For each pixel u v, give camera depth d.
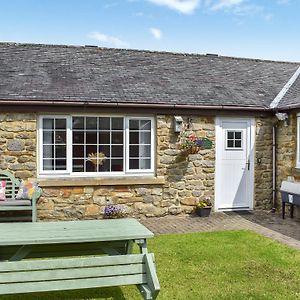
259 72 12.44
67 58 11.00
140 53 12.12
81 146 9.20
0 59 10.26
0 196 8.29
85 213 9.17
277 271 5.63
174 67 11.65
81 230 5.04
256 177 10.47
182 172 9.79
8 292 3.95
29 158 8.84
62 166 9.09
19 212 8.73
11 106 8.55
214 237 7.52
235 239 7.36
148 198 9.57
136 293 4.93
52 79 9.60
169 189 9.70
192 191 9.89
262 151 10.48
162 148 9.59
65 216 9.05
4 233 4.84
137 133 9.52
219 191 10.17
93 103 8.75
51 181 8.90
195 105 9.49
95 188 9.23
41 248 5.10
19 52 10.84
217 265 5.89
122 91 9.52
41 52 11.07
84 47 11.85
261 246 6.87
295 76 11.95
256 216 9.73
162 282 5.21
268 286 5.08
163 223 8.99
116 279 4.25
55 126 9.02
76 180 9.05
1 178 8.66
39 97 8.58
